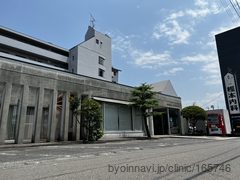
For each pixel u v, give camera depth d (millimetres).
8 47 27812
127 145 11945
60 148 10422
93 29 38688
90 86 17688
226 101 36469
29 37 30984
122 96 20797
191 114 24797
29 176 4137
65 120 15234
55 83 15219
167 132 27562
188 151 8289
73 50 34844
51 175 4199
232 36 38719
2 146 10891
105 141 14969
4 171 4695
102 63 38250
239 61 36656
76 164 5500
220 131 24078
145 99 19875
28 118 18000
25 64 13930
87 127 14945
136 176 4027
